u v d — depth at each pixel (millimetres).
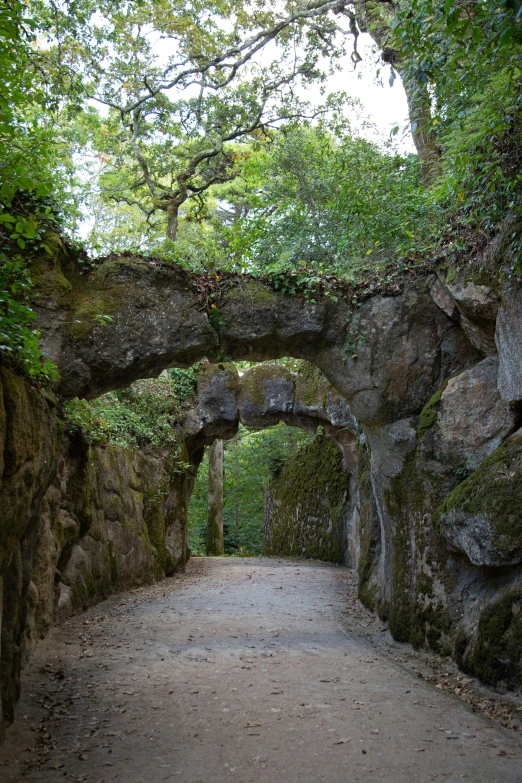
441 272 8031
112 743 4523
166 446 14633
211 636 7848
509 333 6660
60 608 8398
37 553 7324
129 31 14789
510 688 5512
